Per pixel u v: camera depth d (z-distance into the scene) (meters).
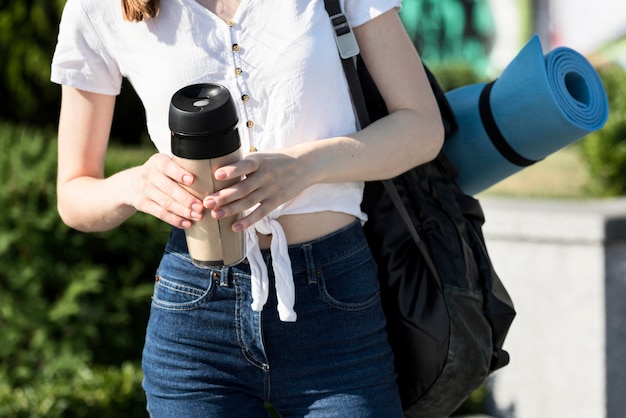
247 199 1.91
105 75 2.25
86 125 2.30
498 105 2.64
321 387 2.15
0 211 5.25
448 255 2.40
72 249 5.33
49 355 5.26
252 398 2.22
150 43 2.12
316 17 2.11
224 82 2.11
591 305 4.03
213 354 2.17
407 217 2.35
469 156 2.70
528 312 4.30
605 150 5.43
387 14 2.17
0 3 8.67
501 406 4.52
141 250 5.44
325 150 2.04
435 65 10.55
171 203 1.92
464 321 2.38
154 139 2.21
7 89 9.12
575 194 6.02
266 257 2.13
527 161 2.67
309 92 2.11
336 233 2.17
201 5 2.11
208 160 1.85
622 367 3.98
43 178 5.29
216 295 2.13
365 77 2.39
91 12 2.16
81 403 4.64
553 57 2.64
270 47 2.10
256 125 2.13
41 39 8.79
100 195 2.16
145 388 2.28
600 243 3.97
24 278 5.25
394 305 2.37
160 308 2.21
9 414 4.51
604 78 6.34
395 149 2.12
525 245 4.28
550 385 4.23
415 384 2.39
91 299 5.38
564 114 2.56
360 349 2.16
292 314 2.08
